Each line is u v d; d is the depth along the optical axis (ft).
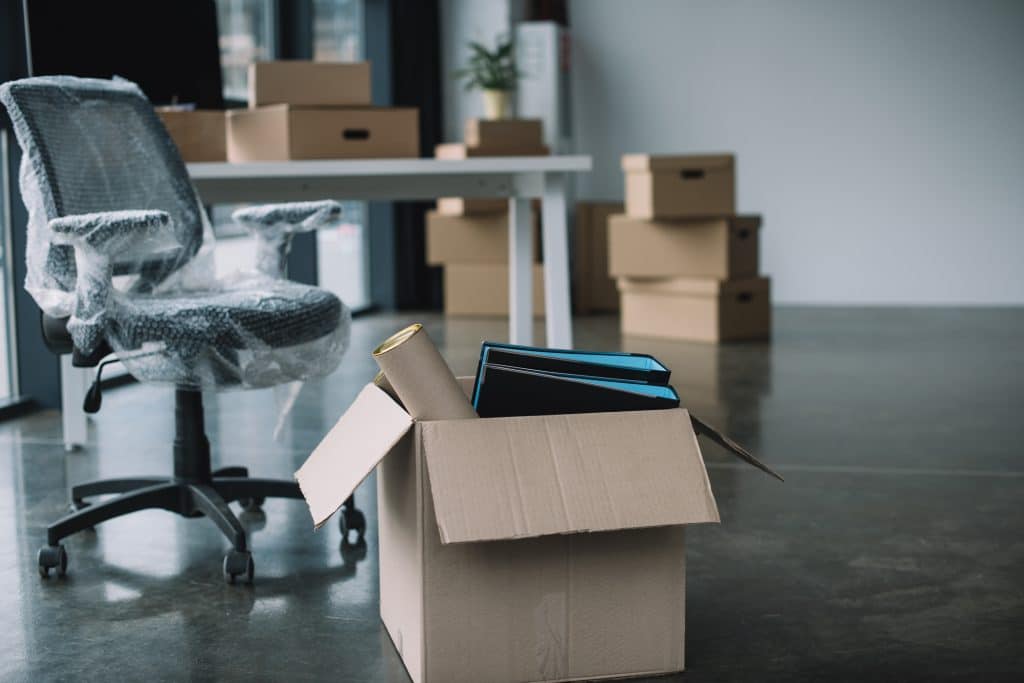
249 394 12.49
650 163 16.55
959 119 21.56
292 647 5.47
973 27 21.36
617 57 22.62
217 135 9.20
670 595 5.05
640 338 17.28
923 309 21.12
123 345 6.31
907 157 21.80
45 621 5.83
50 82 6.90
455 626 4.81
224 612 5.95
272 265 7.66
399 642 5.33
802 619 5.80
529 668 4.90
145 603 6.09
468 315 20.03
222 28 15.80
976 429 10.47
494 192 9.22
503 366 5.09
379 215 20.92
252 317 6.37
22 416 11.37
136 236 6.11
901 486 8.45
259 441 10.18
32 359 11.59
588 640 4.96
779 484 8.52
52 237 6.42
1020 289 21.65
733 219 16.61
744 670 5.16
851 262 22.17
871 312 20.70
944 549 6.95
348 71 9.35
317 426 10.85
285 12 17.70
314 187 9.16
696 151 22.54
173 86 9.05
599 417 4.83
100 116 7.16
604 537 4.93
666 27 22.38
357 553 6.92
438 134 21.42
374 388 5.30
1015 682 5.03
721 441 5.10
